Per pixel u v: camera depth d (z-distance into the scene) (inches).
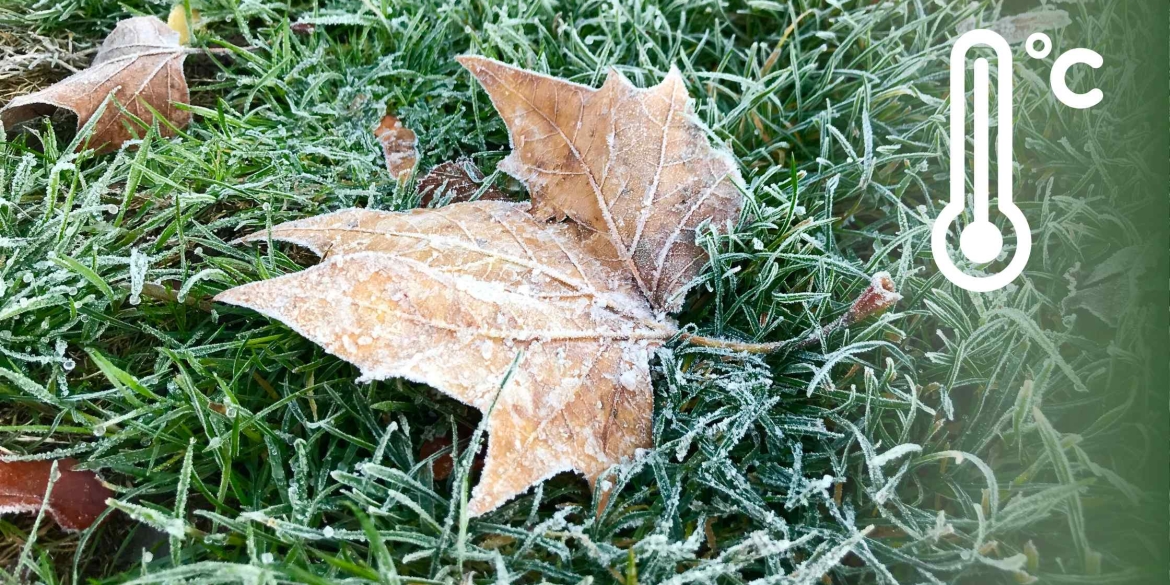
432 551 9.5
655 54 13.8
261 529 9.8
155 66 12.4
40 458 9.7
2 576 9.4
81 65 13.0
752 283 11.5
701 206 10.9
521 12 13.6
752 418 10.3
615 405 9.9
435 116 13.1
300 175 12.1
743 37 14.2
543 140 11.0
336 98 13.3
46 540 10.0
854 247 12.5
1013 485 10.2
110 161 12.2
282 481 10.1
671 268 10.7
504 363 9.6
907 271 11.3
